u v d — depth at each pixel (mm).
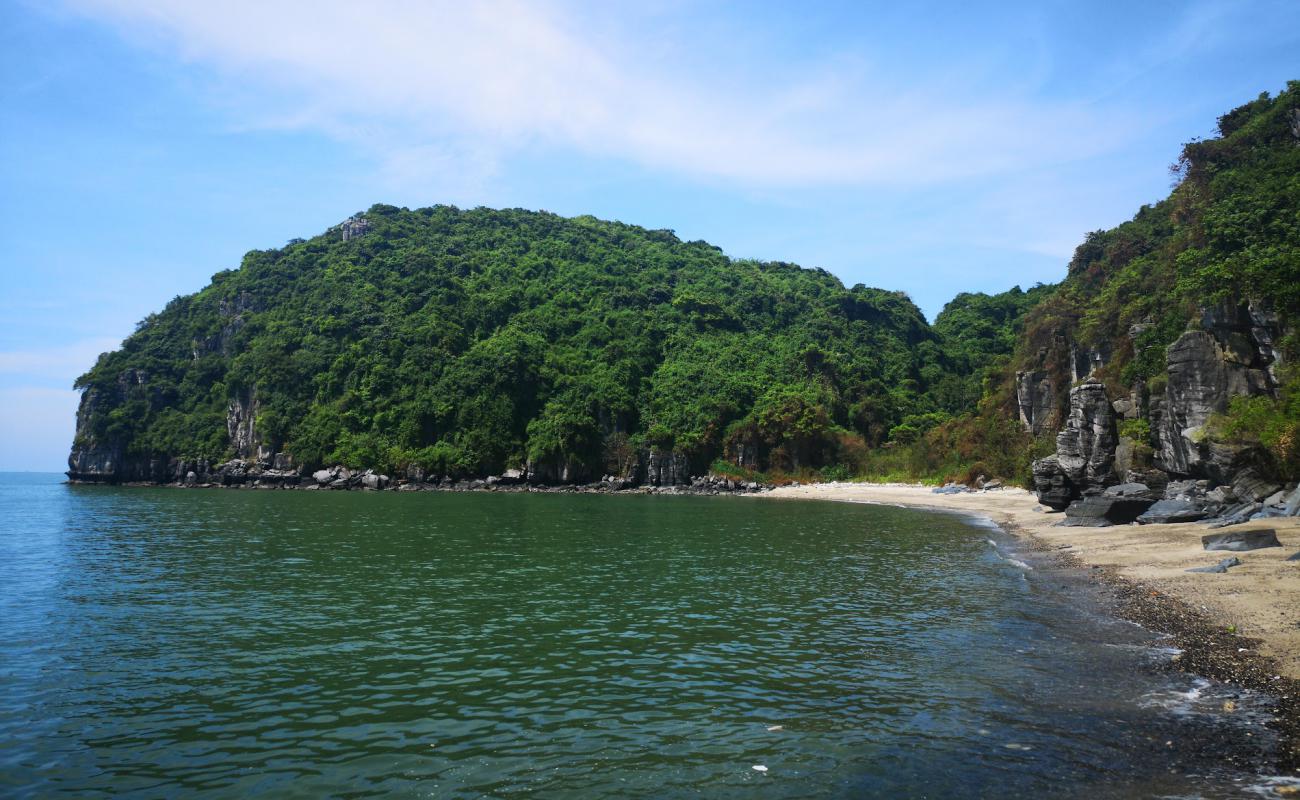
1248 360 36156
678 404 112812
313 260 142375
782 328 140750
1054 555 29969
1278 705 11859
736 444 106875
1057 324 71312
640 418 112562
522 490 102875
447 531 44406
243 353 123312
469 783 10008
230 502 73500
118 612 20953
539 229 165250
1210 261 45469
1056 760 10281
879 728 11750
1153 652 15297
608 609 21359
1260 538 24203
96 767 10609
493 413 108938
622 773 10258
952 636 17609
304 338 121750
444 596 23391
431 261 138625
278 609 21422
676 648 17016
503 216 168750
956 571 27766
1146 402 47875
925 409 120875
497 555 33250
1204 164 59156
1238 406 34812
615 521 52031
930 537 40344
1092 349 62688
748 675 14820
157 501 74875
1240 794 9055
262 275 138125
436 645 17391
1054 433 68062
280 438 112688
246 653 16703
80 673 15141
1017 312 153875
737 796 9469
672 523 50344
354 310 125250
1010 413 80062
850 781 9844
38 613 20812
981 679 14133
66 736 11781
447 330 120688
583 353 122750
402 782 10055
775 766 10398
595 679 14672
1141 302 55344
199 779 10227
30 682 14523
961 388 125875
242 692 13961
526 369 114062
